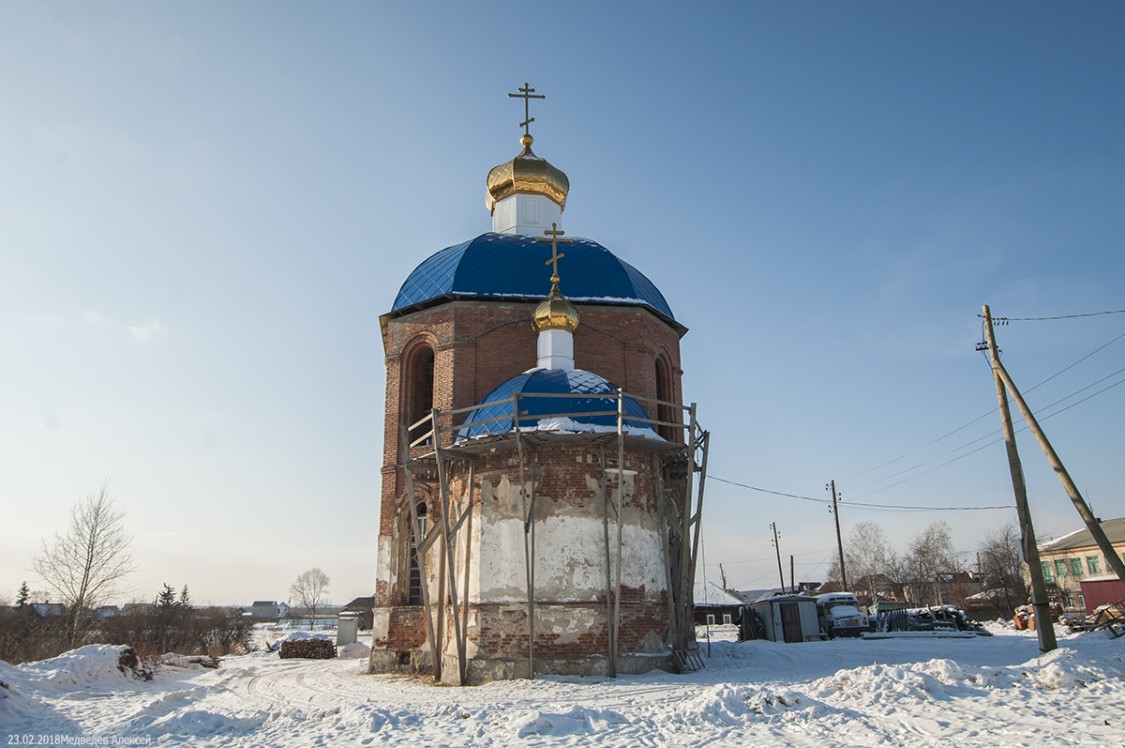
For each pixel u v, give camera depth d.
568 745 11.28
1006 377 20.86
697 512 21.77
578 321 24.69
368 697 17.98
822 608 43.50
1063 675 14.59
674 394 28.22
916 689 14.11
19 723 14.80
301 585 144.00
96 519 43.44
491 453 20.91
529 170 31.08
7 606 46.38
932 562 88.12
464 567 20.70
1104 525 72.12
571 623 19.28
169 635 40.97
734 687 13.80
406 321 26.48
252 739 12.40
